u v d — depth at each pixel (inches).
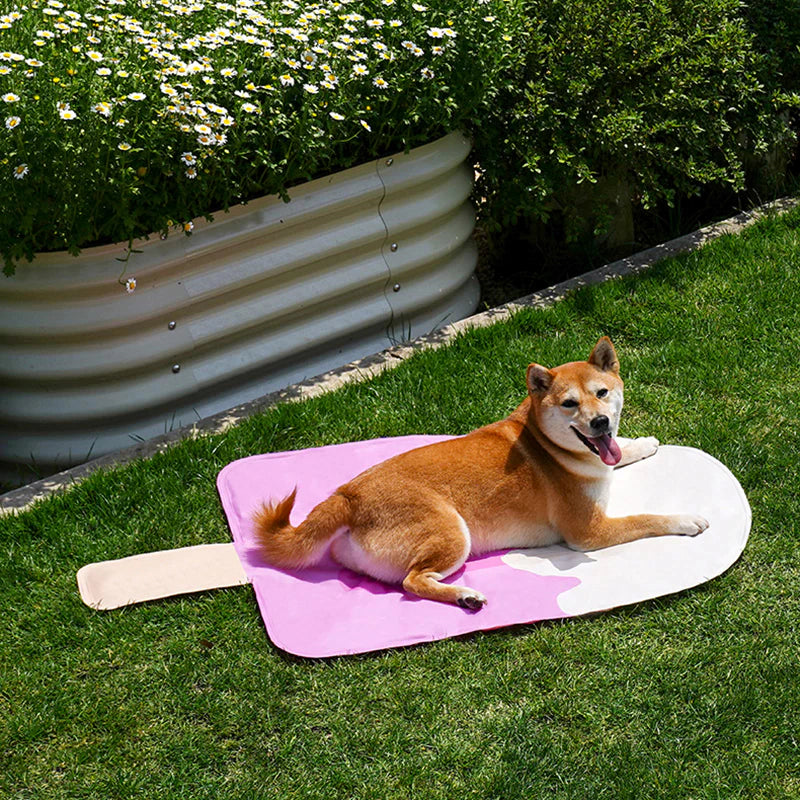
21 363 131.6
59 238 128.8
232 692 107.9
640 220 168.2
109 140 126.0
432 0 143.3
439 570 113.5
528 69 152.0
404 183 141.0
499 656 109.1
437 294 147.1
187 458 128.7
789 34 165.0
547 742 103.4
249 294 136.9
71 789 102.3
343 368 141.4
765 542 117.4
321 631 110.8
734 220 161.0
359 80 137.2
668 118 153.9
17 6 134.1
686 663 108.1
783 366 136.7
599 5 152.0
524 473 116.0
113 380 133.5
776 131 163.0
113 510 124.0
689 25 157.2
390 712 105.9
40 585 117.5
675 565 114.6
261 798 100.9
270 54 134.8
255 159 133.9
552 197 156.7
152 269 131.0
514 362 139.1
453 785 101.3
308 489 124.6
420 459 115.8
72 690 108.5
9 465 136.3
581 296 147.5
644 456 126.3
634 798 100.0
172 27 138.1
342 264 141.0
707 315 144.5
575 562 116.1
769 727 103.6
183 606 114.1
